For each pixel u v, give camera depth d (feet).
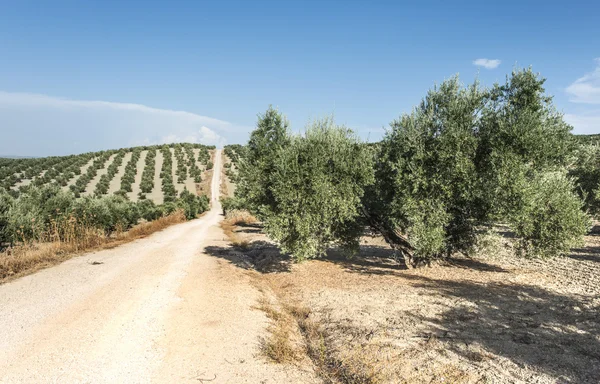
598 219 62.85
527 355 17.99
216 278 33.47
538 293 29.07
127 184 231.30
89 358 16.71
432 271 37.22
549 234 33.81
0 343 17.94
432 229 31.94
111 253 45.62
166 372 15.87
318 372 16.71
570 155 32.83
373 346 18.94
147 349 17.98
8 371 15.26
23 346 17.63
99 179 245.45
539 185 32.53
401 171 32.83
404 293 28.76
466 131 31.22
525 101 30.50
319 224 33.91
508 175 29.60
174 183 262.26
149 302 25.17
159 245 55.57
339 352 18.66
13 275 32.12
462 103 32.07
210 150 407.64
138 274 33.71
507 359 17.56
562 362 17.24
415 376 15.99
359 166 32.89
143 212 125.70
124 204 86.84
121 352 17.51
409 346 18.97
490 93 32.07
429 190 32.63
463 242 36.22
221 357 17.51
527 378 15.74
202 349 18.25
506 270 37.93
